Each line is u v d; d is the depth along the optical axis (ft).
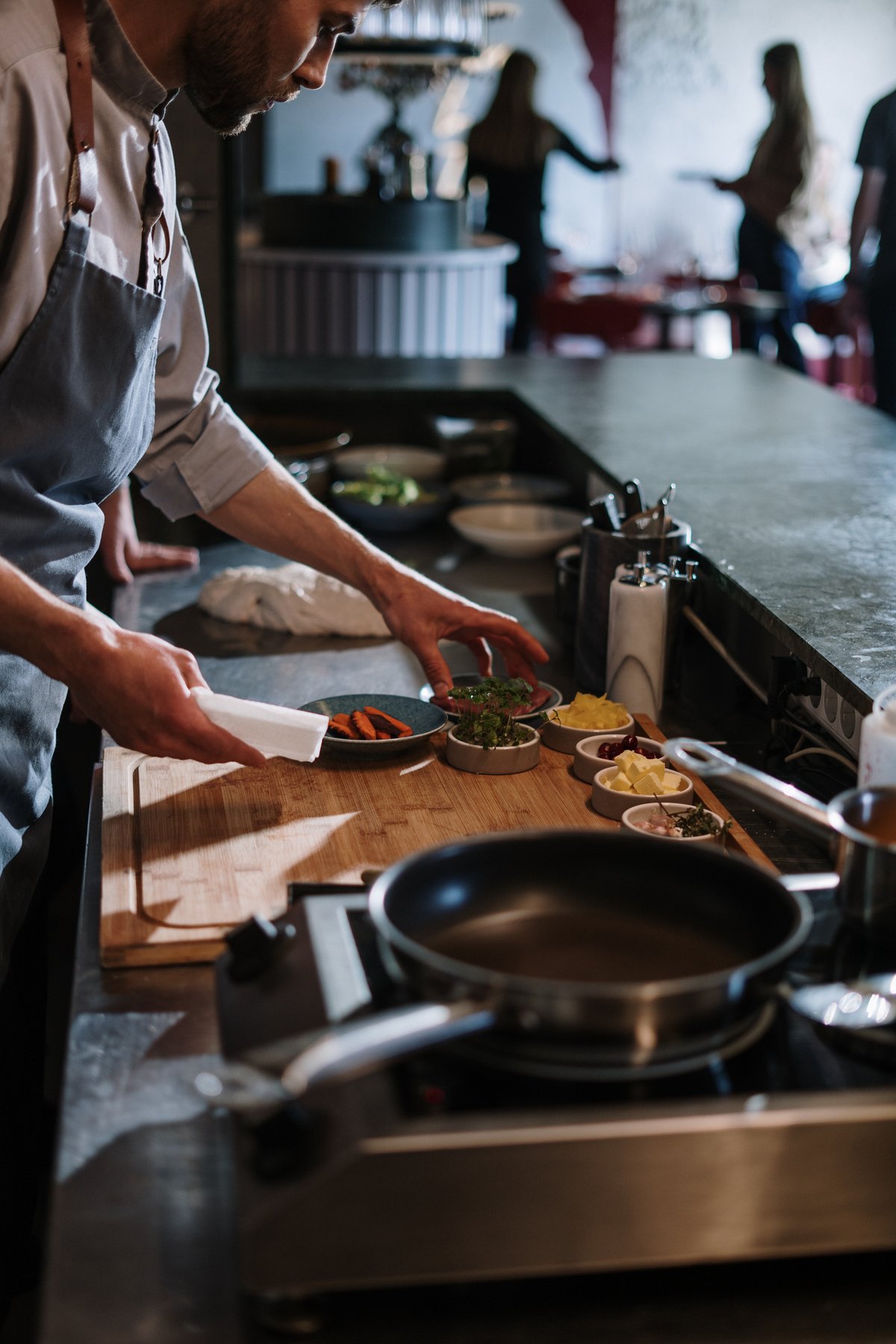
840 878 2.73
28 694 4.49
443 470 8.90
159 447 5.04
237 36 3.76
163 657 3.50
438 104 28.37
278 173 28.63
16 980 4.87
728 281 22.44
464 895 2.79
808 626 4.41
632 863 2.81
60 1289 2.25
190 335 4.95
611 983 2.59
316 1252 2.09
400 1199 2.08
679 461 7.18
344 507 7.93
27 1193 5.03
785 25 29.12
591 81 29.37
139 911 3.39
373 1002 2.53
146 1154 2.56
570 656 5.85
